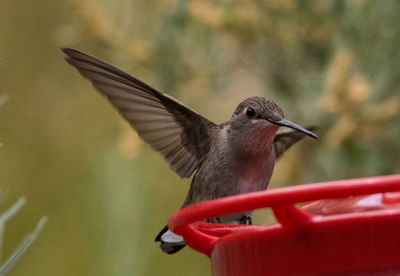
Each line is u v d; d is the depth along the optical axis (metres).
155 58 10.91
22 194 9.43
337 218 4.80
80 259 8.73
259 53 10.79
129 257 8.63
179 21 10.95
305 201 4.55
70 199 9.15
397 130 9.62
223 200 4.77
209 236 5.85
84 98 10.53
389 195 5.04
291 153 10.47
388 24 9.96
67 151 10.00
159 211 9.19
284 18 10.53
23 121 10.39
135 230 8.71
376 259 4.71
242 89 11.10
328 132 9.98
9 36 11.11
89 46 11.34
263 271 5.02
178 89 11.01
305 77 10.45
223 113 11.20
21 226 9.16
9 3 11.24
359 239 4.75
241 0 10.36
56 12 11.30
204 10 10.37
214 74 10.84
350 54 9.43
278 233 4.96
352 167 9.98
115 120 10.24
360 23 10.06
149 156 9.55
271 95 10.76
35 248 8.92
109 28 10.98
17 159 9.89
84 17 10.77
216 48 10.90
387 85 9.88
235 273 5.25
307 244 4.86
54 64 10.94
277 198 4.58
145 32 11.17
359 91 8.98
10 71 10.86
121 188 8.77
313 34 10.45
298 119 10.52
